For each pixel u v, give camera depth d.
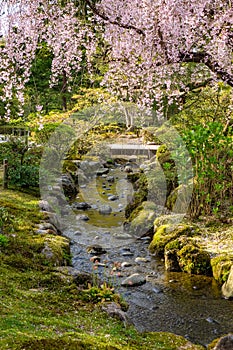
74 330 2.82
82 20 5.33
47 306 3.24
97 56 6.31
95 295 3.61
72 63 5.69
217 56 5.39
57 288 3.66
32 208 6.23
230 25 5.12
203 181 5.93
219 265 4.49
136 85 6.04
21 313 2.89
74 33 5.18
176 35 4.96
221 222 5.80
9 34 4.86
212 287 4.29
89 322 3.07
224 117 7.68
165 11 4.59
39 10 4.98
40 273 3.96
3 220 5.24
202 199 6.09
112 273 4.46
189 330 3.43
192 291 4.20
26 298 3.29
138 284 4.32
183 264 4.71
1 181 7.75
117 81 6.30
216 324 3.53
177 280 4.48
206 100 8.10
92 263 4.92
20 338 2.41
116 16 5.03
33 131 9.27
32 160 8.17
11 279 3.66
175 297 4.06
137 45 5.27
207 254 4.76
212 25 4.95
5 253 4.29
